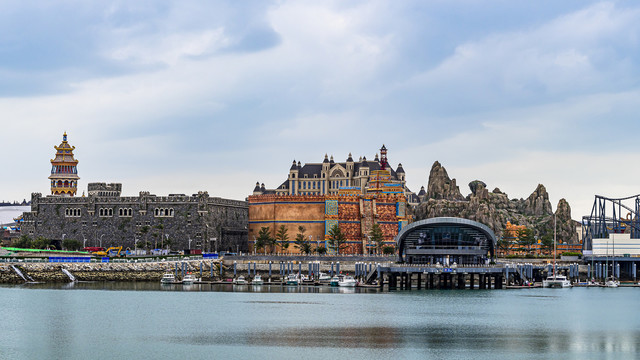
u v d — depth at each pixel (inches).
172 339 6067.9
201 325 6761.8
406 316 7455.7
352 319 7199.8
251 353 5541.3
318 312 7701.8
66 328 6535.4
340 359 5364.2
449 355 5531.5
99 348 5703.7
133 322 6899.6
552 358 5482.3
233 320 7076.8
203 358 5369.1
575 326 6929.1
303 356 5447.8
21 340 5984.3
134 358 5378.9
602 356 5565.9
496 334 6432.1
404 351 5654.5
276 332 6407.5
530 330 6658.5
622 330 6717.5
